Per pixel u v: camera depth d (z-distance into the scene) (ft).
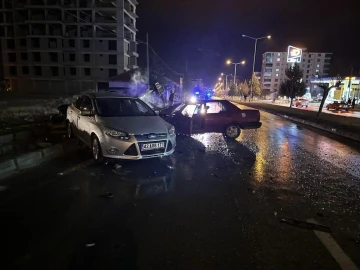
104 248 9.61
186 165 20.72
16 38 197.67
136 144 18.12
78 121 23.52
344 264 9.11
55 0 189.98
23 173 17.21
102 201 13.51
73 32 193.77
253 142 31.81
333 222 12.09
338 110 97.55
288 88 105.91
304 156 25.00
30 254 9.13
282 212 12.95
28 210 12.26
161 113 34.17
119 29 189.26
